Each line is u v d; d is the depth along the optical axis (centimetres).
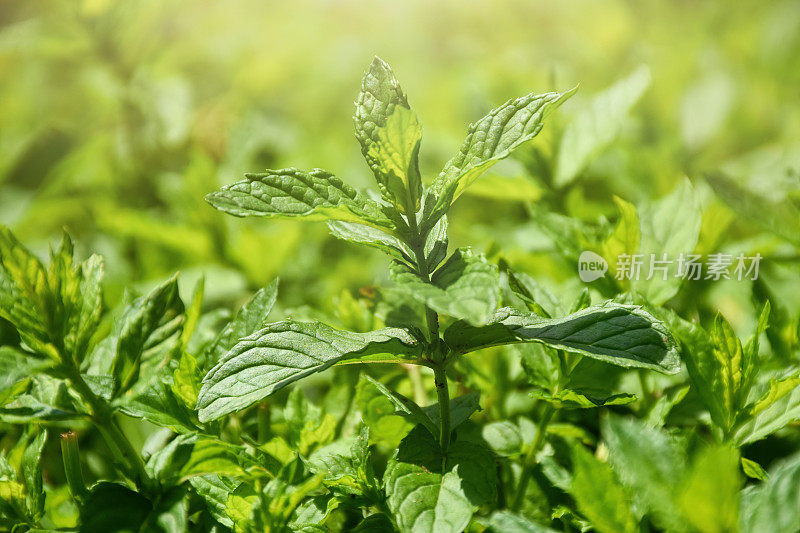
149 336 52
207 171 82
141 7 100
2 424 60
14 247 51
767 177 64
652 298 59
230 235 82
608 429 50
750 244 64
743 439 54
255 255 79
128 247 91
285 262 82
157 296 53
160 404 54
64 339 52
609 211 75
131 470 52
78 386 52
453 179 52
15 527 52
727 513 48
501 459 56
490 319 53
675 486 49
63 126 117
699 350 54
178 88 102
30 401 52
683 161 94
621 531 50
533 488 56
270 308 55
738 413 54
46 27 99
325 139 114
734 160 93
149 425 60
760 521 49
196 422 54
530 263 69
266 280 80
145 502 51
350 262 82
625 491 51
